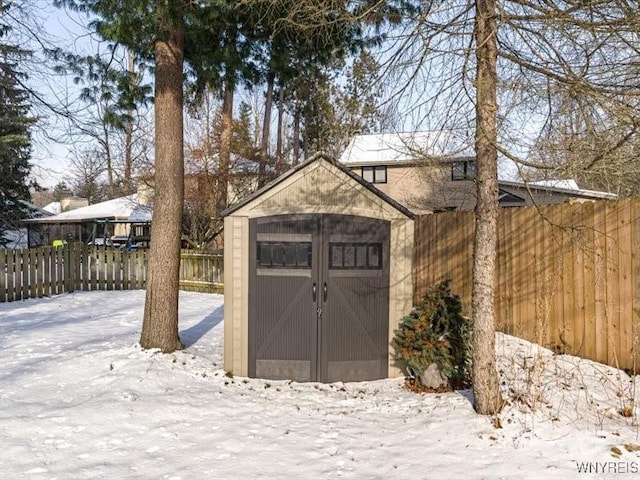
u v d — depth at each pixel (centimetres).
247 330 649
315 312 641
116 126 800
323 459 408
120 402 526
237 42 813
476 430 449
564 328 661
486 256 488
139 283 1502
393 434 461
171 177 707
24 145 1044
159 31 665
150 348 693
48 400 542
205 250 1728
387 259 659
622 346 597
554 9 447
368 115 622
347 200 650
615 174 467
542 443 416
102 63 811
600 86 480
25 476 380
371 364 652
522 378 573
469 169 1712
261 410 527
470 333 597
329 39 672
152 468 395
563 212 664
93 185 4256
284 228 646
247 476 380
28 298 1270
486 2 470
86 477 380
